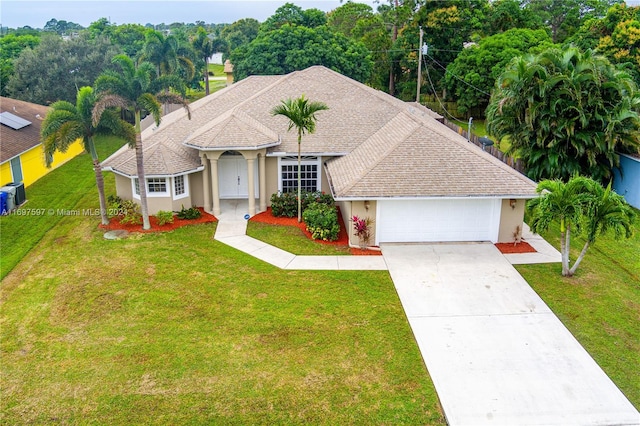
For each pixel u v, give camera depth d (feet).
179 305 48.26
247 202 77.10
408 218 61.41
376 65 176.96
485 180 59.93
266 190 75.31
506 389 36.81
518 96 75.10
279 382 37.52
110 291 51.01
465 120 162.61
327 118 77.71
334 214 64.49
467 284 52.29
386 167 60.85
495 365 39.50
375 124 77.56
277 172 74.49
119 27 266.77
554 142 73.87
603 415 34.35
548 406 35.17
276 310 47.34
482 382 37.55
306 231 66.44
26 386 37.27
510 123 78.89
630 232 49.75
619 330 44.21
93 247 61.67
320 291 50.85
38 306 48.47
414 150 62.85
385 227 61.77
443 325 44.96
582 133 72.79
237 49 162.30
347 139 74.59
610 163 75.51
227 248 61.16
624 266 56.95
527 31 152.25
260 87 89.40
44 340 42.98
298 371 38.70
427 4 167.43
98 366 39.42
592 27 149.07
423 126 66.49
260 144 68.64
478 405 35.19
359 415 34.30
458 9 167.84
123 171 68.69
